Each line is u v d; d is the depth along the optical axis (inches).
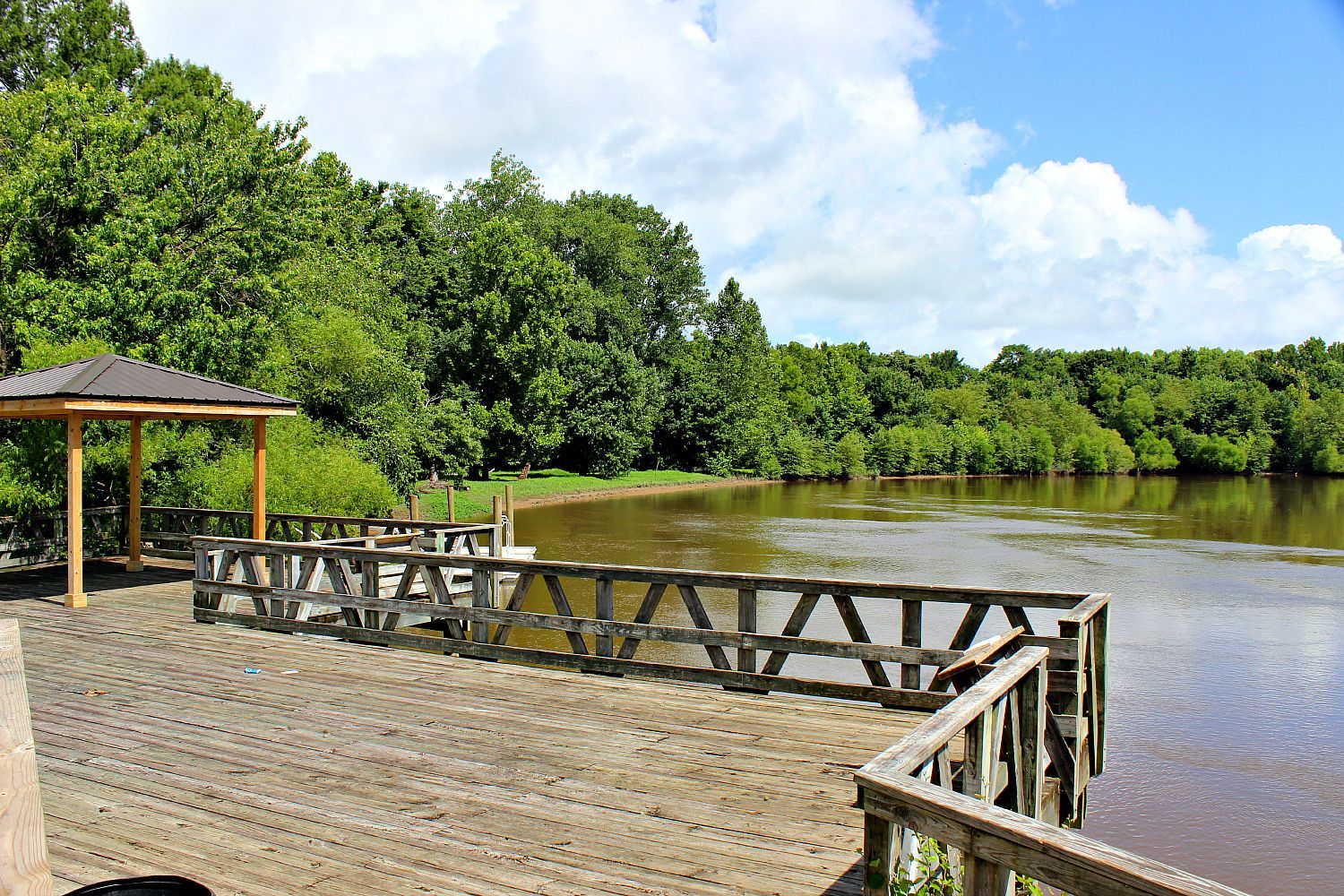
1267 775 388.8
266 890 151.2
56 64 1192.2
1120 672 546.6
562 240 2222.0
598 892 150.4
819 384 3243.1
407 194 1843.0
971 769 148.4
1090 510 1681.8
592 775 205.6
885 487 2407.7
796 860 161.6
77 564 418.3
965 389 3577.8
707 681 281.6
